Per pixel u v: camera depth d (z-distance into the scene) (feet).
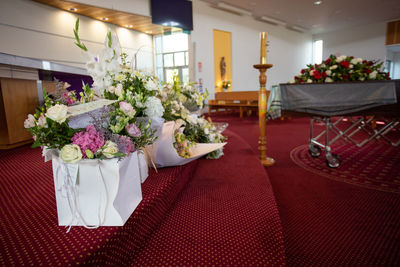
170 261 3.38
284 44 47.70
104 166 2.99
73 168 2.99
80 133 2.95
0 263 2.53
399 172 8.79
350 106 8.61
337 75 9.45
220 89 37.70
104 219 3.14
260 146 10.10
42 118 2.90
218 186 5.88
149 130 4.23
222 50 37.40
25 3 19.60
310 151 11.05
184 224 4.28
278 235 4.05
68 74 12.76
